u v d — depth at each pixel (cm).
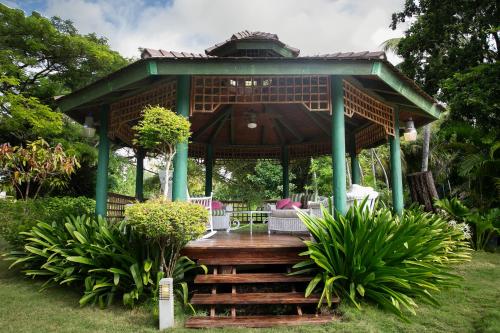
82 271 448
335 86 524
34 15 1143
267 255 453
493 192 830
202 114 803
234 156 1059
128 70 512
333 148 517
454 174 1305
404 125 810
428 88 1256
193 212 385
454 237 645
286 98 534
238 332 327
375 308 380
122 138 746
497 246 753
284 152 1041
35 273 485
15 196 805
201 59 473
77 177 1298
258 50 707
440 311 376
